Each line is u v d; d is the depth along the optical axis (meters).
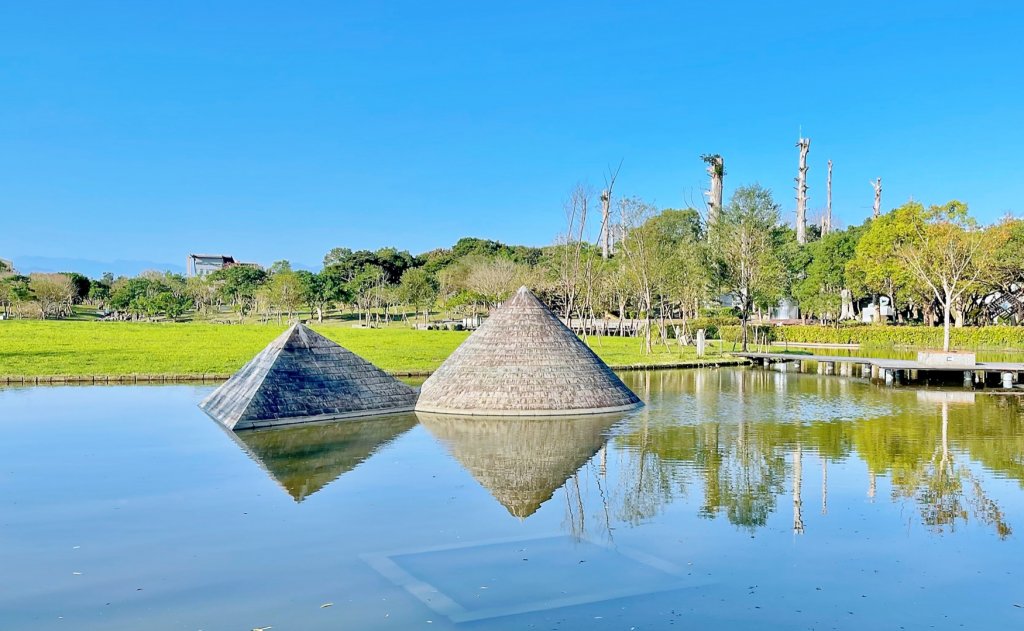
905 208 59.06
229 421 20.64
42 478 14.84
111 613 8.70
